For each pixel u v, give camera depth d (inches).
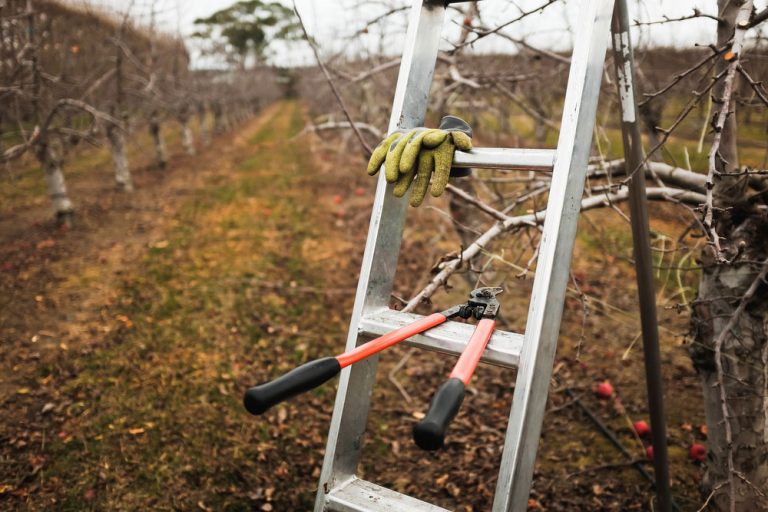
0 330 192.4
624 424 146.6
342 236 336.8
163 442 137.3
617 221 264.1
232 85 1083.3
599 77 50.6
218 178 551.2
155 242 315.6
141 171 604.4
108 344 185.5
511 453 45.9
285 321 214.4
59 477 123.5
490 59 207.6
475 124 242.8
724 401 73.7
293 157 699.4
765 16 57.7
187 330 200.5
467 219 175.9
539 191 101.5
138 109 548.4
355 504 53.1
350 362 46.4
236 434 142.9
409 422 151.6
